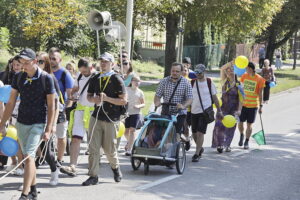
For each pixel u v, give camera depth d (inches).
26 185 510.3
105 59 596.4
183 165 705.0
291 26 2992.1
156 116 687.7
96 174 609.6
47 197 547.5
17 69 661.9
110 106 596.4
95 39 2363.4
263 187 647.1
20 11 1820.9
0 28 1845.5
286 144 983.0
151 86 1911.9
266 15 2133.4
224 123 816.3
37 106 520.7
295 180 695.7
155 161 665.6
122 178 649.6
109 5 1803.6
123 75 787.4
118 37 950.4
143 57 3075.8
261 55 3248.0
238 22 1998.0
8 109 529.7
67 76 662.5
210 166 757.9
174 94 719.7
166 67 2057.1
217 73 2903.5
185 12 1908.2
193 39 3152.1
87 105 653.3
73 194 564.4
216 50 3284.9
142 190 597.0
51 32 1673.2
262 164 789.9
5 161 665.6
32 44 2003.0
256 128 1177.4
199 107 787.4
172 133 680.4
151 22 1945.1
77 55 2301.9
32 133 519.2
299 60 4894.2
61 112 649.6
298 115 1430.9
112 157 613.9
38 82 517.7
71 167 644.7
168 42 2039.9
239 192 615.2
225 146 863.1
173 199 566.3
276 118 1358.3
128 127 799.7
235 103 852.0
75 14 1642.5
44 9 1579.7
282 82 2485.2
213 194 599.2
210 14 1891.0
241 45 3122.5
